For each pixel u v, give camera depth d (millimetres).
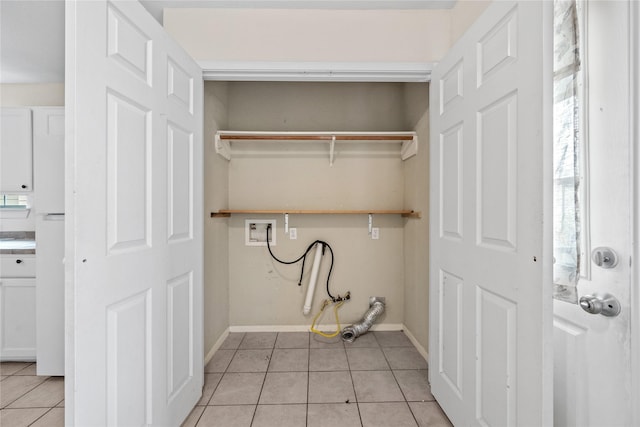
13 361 2203
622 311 851
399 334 2680
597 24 904
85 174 906
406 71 1771
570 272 959
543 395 908
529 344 965
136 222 1140
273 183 2768
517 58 1009
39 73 2746
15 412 1653
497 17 1113
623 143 847
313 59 1807
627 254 840
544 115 897
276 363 2152
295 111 2803
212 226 2301
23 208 2924
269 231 2768
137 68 1140
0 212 2922
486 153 1195
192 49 1802
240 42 1804
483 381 1229
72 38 873
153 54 1235
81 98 888
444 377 1570
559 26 990
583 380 962
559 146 996
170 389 1381
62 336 1973
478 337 1263
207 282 2188
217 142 2357
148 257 1207
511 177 1053
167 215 1356
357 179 2787
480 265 1236
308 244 2779
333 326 2768
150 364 1227
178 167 1447
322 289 2777
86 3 903
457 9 1744
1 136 2525
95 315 948
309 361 2182
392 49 1815
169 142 1368
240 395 1767
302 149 2775
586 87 932
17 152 2537
